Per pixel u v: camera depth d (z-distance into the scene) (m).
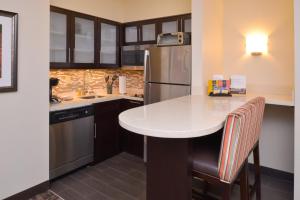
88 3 3.48
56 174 2.73
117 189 2.61
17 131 2.25
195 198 1.85
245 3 2.93
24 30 2.23
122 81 3.85
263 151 2.95
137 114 1.56
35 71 2.35
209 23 2.80
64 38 3.06
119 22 3.90
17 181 2.29
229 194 1.34
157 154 1.50
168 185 1.47
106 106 3.35
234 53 3.05
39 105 2.42
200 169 1.43
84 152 3.06
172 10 3.48
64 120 2.77
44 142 2.50
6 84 2.12
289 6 2.65
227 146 1.31
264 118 2.91
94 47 3.45
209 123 1.32
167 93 3.01
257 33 2.86
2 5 2.05
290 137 2.76
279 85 2.76
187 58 2.81
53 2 3.03
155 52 3.09
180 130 1.17
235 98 2.40
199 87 2.73
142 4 3.80
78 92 3.61
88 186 2.67
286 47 2.69
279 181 2.77
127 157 3.50
